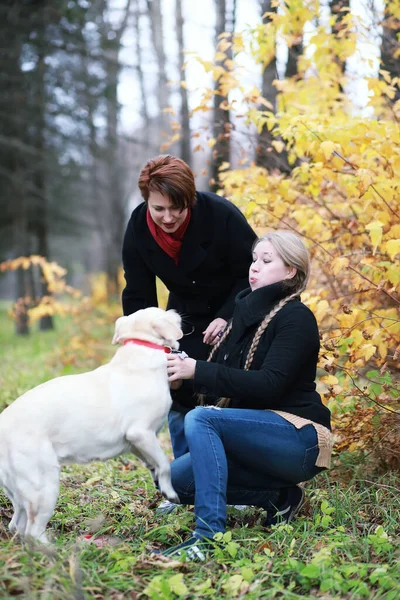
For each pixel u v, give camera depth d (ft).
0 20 45.32
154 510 11.74
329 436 10.07
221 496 9.53
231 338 10.76
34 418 9.00
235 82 15.05
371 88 13.15
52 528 10.44
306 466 9.89
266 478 10.30
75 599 7.57
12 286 152.25
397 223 12.44
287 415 9.97
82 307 34.17
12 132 52.03
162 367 9.88
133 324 10.10
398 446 12.23
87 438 9.27
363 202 13.47
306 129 12.45
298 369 9.89
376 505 11.05
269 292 10.27
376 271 12.02
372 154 12.14
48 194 59.36
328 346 11.83
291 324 9.96
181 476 10.43
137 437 9.44
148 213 11.60
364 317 12.16
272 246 10.39
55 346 39.09
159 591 7.80
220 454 9.62
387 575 8.32
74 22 46.14
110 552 9.12
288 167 17.67
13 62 46.16
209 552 9.25
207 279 12.03
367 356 11.17
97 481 13.76
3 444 8.99
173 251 11.63
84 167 61.46
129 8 58.80
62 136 54.03
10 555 8.27
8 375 27.07
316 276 15.01
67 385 9.43
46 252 59.67
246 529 10.29
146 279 12.70
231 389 9.71
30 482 8.86
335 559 8.97
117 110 56.24
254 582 8.32
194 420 9.77
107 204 78.69
